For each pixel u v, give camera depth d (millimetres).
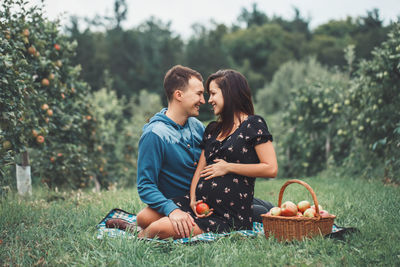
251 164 3191
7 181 5480
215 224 3176
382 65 7125
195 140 3678
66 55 6953
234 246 2871
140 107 23391
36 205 4977
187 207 3361
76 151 7348
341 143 9219
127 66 49406
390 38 7219
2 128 4934
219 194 3236
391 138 7254
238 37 64375
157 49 53719
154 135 3402
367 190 5520
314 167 10070
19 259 2709
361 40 31203
